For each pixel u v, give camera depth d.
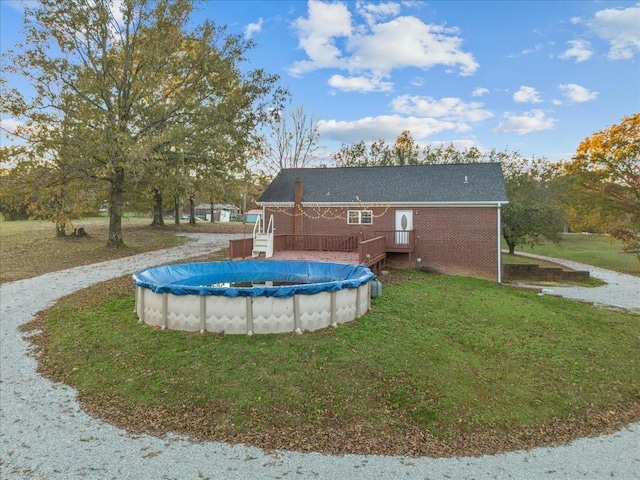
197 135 20.28
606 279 24.06
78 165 18.78
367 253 15.50
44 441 5.34
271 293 8.51
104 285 13.96
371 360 7.65
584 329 11.52
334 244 20.34
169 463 4.87
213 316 8.62
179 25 20.94
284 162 46.44
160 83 20.83
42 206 19.98
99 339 8.83
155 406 6.27
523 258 30.12
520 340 10.04
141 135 19.83
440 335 9.59
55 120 18.53
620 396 7.71
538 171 43.22
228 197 23.61
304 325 8.80
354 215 20.77
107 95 19.94
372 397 6.60
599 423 6.64
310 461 5.00
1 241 23.83
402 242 19.50
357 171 23.28
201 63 20.88
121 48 20.89
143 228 35.06
